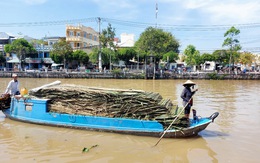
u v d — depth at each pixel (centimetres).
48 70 4738
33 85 2836
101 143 782
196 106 1495
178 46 5750
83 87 986
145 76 4166
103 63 4931
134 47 5603
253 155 704
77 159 660
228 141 822
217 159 675
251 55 6406
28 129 927
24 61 5325
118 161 651
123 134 862
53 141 798
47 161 645
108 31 4753
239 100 1758
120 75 4234
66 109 942
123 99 886
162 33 4703
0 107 1077
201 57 5512
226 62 5441
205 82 3688
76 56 4781
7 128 940
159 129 827
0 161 641
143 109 855
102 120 880
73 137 837
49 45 5716
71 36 5606
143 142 796
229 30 4503
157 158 676
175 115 840
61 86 1007
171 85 3008
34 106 987
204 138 849
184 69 4934
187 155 700
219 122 1084
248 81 3984
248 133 916
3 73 4359
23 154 690
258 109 1403
